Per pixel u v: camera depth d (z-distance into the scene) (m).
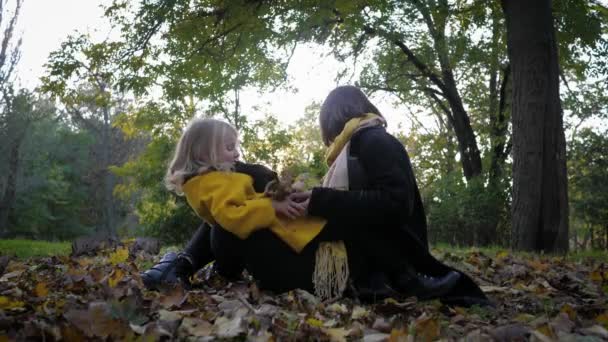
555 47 11.36
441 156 28.47
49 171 45.22
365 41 18.97
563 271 5.53
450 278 3.10
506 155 22.83
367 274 3.16
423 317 2.52
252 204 2.96
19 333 2.09
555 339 2.32
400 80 20.81
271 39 15.79
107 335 2.13
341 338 2.29
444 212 20.58
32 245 9.03
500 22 18.31
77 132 50.91
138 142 39.53
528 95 11.13
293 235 3.04
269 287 3.20
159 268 3.45
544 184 10.98
